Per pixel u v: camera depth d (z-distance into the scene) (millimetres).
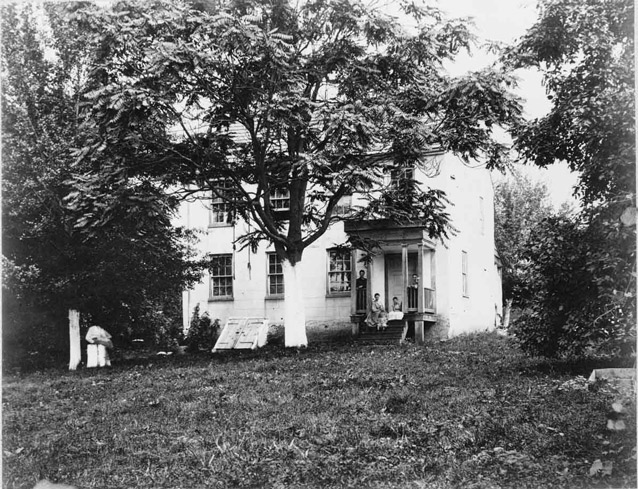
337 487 8742
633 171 14555
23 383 19688
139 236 25062
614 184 15039
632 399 10055
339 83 23547
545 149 16359
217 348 30906
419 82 23906
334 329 31531
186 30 20891
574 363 17203
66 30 24359
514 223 44469
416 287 30250
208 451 10453
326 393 14297
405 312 28703
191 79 21766
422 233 28688
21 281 23875
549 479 8391
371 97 22953
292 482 9023
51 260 24172
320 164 21047
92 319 29188
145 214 22391
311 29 23609
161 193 22953
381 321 28656
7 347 27453
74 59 24594
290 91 21422
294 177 23266
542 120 16734
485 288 36281
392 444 10344
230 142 23906
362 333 28859
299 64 22781
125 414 13602
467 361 18953
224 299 33531
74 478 9633
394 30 22516
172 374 18891
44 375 22172
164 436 11570
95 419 13266
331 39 23812
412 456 9828
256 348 27312
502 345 23641
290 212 25672
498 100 22438
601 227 14961
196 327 33156
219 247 33875
